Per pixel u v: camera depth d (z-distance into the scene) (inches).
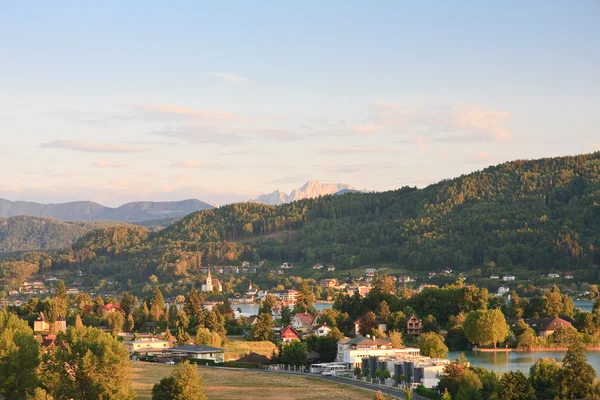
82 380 5708.7
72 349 5826.8
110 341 5900.6
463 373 6545.3
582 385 6200.8
